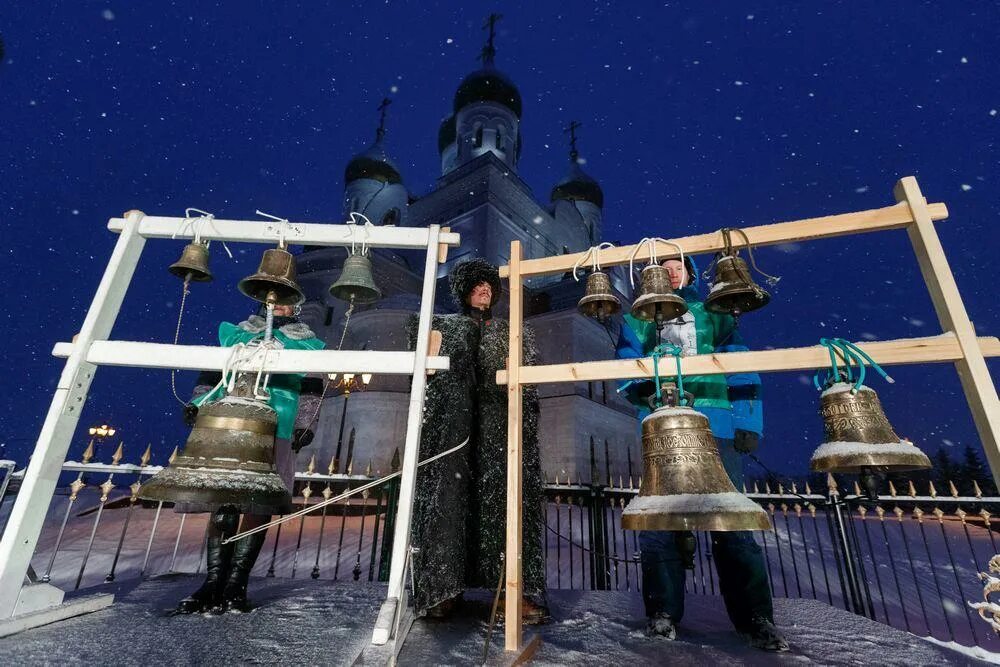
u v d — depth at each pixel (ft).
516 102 139.33
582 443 70.79
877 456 6.22
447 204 115.03
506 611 7.06
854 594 15.51
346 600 10.08
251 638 7.43
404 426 66.03
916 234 7.48
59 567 24.17
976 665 7.13
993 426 6.07
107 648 6.89
